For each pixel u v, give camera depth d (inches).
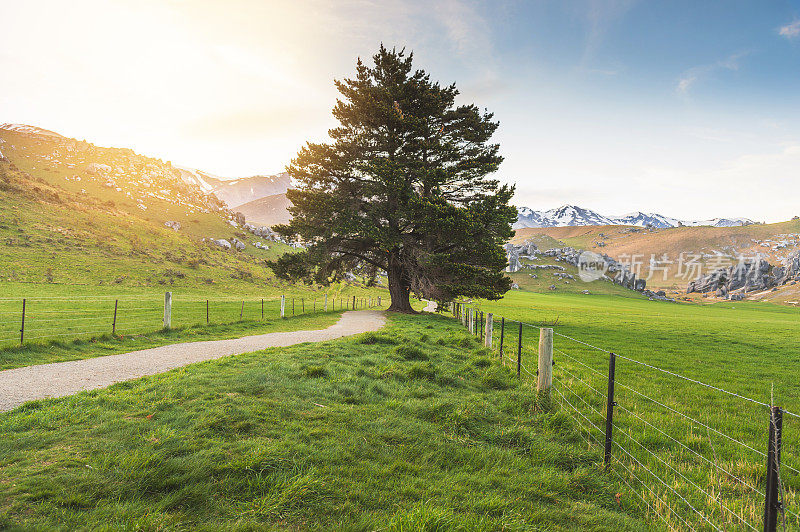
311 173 1512.1
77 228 3075.8
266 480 171.3
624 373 539.2
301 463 189.6
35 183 4188.0
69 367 434.3
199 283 2613.2
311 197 1416.1
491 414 297.0
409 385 365.4
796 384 542.9
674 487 208.7
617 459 244.4
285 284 3228.3
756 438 297.7
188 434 215.3
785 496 205.2
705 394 434.3
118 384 331.9
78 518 139.2
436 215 1280.8
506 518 157.5
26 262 2112.5
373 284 2012.8
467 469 209.5
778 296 7145.7
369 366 439.2
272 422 243.8
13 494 151.7
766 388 504.4
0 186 3324.3
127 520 138.3
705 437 289.9
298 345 586.9
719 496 194.2
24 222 2790.4
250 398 287.1
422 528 136.7
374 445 224.5
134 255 2837.1
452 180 1523.1
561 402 356.5
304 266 1549.0
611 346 889.5
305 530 144.3
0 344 519.5
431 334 833.5
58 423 233.3
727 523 176.6
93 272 2252.7
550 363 322.3
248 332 845.2
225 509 152.6
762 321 2534.5
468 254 1395.2
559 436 271.6
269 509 151.7
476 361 487.8
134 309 1173.7
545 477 206.1
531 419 296.5
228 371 378.3
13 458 183.5
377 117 1453.0
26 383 357.4
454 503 168.9
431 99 1497.3
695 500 197.0
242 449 201.0
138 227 3752.5
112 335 634.8
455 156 1519.4
